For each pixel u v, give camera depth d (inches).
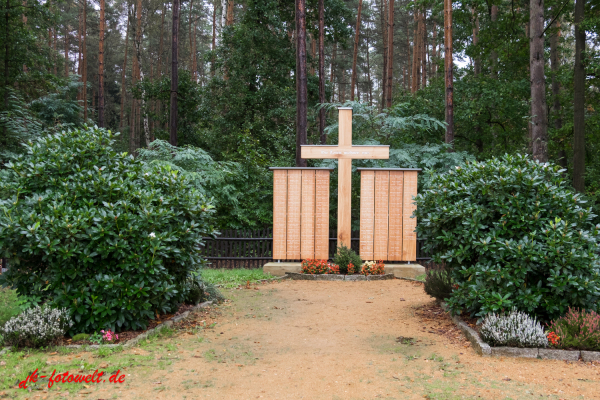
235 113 910.4
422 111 748.0
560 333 212.1
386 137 609.6
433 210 282.4
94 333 223.3
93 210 229.5
